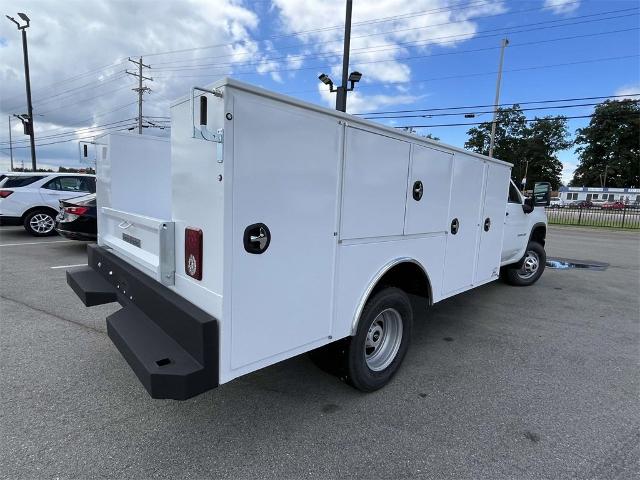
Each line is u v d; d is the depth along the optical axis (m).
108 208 3.55
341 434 2.56
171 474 2.15
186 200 2.22
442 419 2.77
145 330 2.37
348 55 12.00
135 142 3.64
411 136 3.01
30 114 21.42
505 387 3.26
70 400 2.83
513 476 2.23
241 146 1.92
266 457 2.31
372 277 2.86
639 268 8.94
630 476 2.26
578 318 5.16
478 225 4.26
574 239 15.40
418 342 4.20
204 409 2.79
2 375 3.14
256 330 2.16
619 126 66.38
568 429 2.70
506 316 5.17
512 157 70.31
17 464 2.18
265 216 2.08
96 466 2.19
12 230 11.28
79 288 3.19
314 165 2.29
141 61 29.33
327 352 2.92
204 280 2.10
